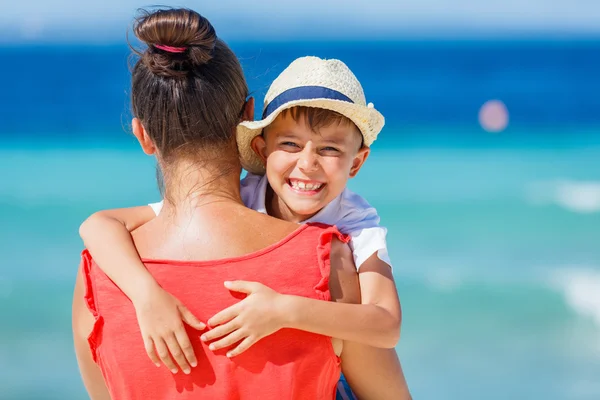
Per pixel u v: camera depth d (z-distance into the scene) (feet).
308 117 6.98
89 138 65.46
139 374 5.92
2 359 24.57
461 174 51.67
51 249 34.99
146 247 6.22
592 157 58.70
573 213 41.14
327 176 7.16
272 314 5.74
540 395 22.38
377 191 46.32
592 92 102.32
